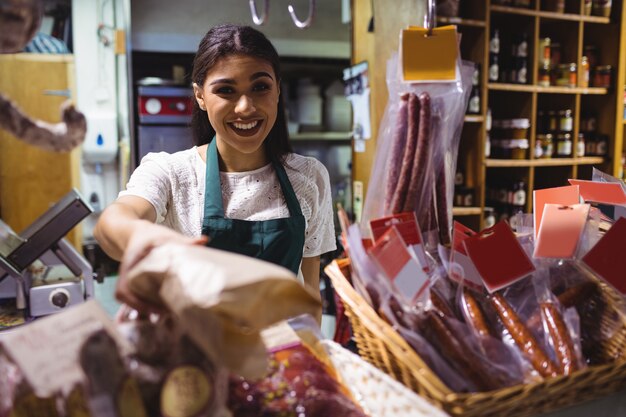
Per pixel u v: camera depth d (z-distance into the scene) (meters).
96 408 0.57
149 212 1.44
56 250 2.01
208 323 0.57
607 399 0.90
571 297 1.02
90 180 3.59
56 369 0.58
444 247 1.04
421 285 0.92
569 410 0.87
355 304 0.92
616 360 0.94
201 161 1.62
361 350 0.98
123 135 3.56
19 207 3.48
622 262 0.99
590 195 1.18
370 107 3.03
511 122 3.44
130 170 3.55
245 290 0.56
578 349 0.90
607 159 3.75
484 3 3.18
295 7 4.27
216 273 0.57
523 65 3.40
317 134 4.41
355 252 0.91
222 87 1.45
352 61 3.26
